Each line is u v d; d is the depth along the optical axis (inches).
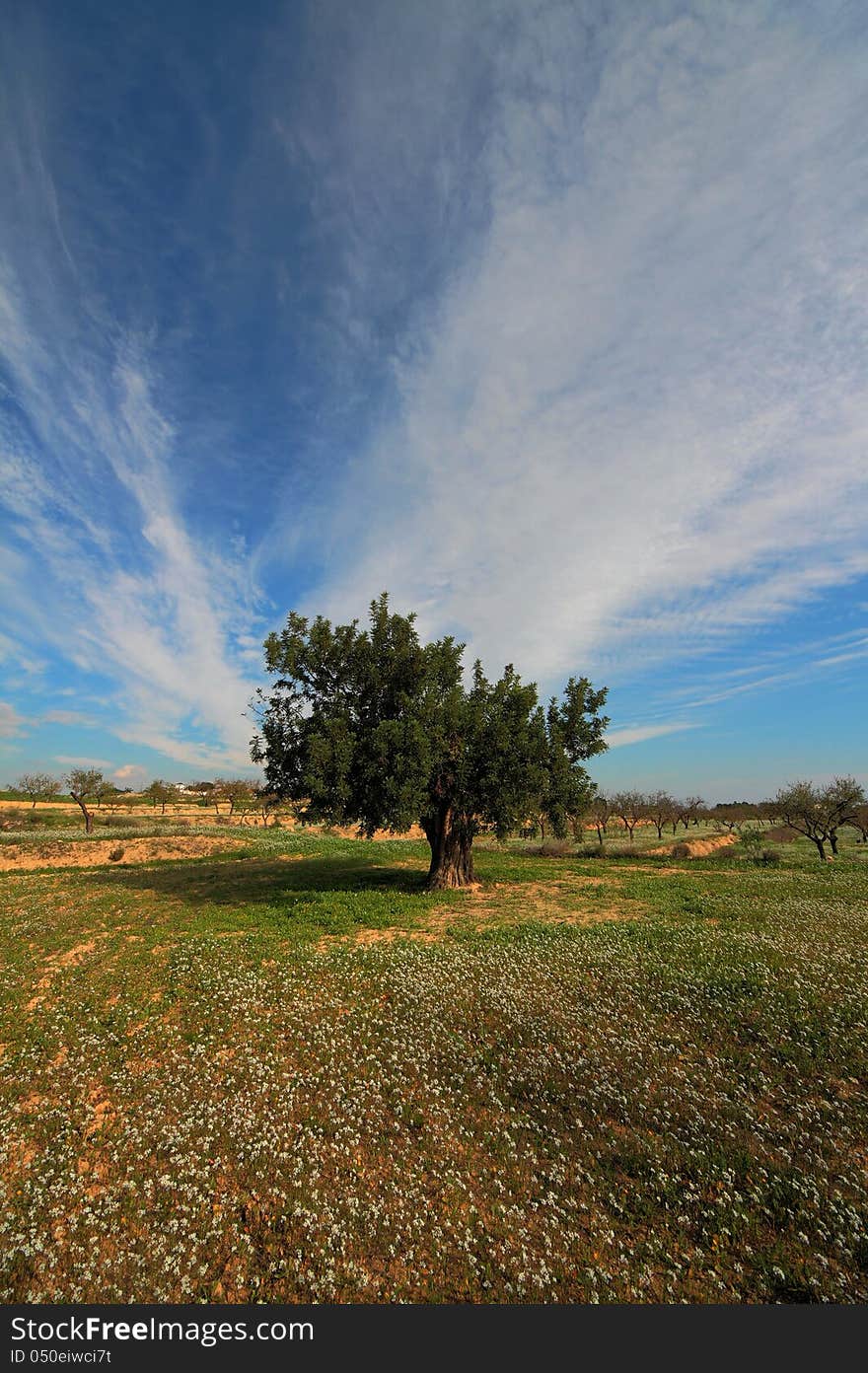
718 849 1672.0
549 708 995.9
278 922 754.8
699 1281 233.8
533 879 1078.4
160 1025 467.5
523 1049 413.7
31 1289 239.0
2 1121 350.0
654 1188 283.9
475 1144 322.3
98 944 693.9
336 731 850.8
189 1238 262.5
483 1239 257.8
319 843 1918.1
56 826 2460.6
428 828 1014.4
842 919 693.3
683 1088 360.5
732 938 620.7
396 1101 361.7
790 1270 235.3
